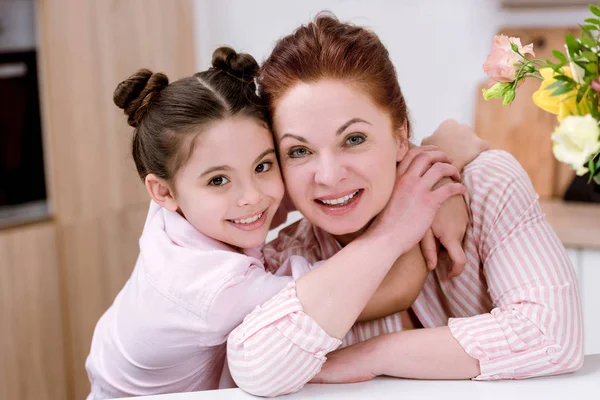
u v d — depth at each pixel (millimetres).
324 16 979
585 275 2082
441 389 853
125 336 1043
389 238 929
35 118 2330
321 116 897
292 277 985
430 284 1120
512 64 781
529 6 2439
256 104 960
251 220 1002
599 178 686
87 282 2467
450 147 1131
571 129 641
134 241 2602
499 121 2484
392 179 962
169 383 1055
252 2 2711
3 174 2266
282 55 939
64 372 2416
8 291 2225
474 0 2482
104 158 2486
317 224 971
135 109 1043
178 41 2691
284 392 853
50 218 2381
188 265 973
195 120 953
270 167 993
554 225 2100
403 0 2537
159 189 1045
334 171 906
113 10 2461
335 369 917
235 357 869
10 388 2242
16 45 2262
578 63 702
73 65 2371
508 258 972
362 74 902
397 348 904
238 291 947
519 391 833
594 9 718
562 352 870
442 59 2547
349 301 875
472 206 1044
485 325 904
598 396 807
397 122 967
